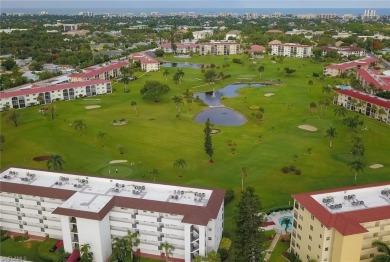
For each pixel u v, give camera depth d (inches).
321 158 6205.7
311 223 3538.4
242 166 5920.3
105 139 7081.7
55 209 3698.3
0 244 4128.9
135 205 3750.0
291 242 3909.9
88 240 3686.0
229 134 7342.5
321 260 3430.1
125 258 3688.5
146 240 3858.3
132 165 5984.3
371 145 6786.4
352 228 3213.6
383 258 3312.0
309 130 7495.1
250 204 3449.8
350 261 3292.3
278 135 7263.8
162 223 3740.2
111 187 4119.1
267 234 4160.9
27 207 4156.0
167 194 3983.8
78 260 3757.4
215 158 6220.5
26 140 7057.1
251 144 6820.9
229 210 4709.6
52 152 6525.6
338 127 7677.2
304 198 3705.7
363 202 3646.7
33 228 4220.0
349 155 6318.9
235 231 3587.6
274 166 5910.4
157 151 6530.5
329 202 3656.5
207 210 3622.0
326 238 3353.8
